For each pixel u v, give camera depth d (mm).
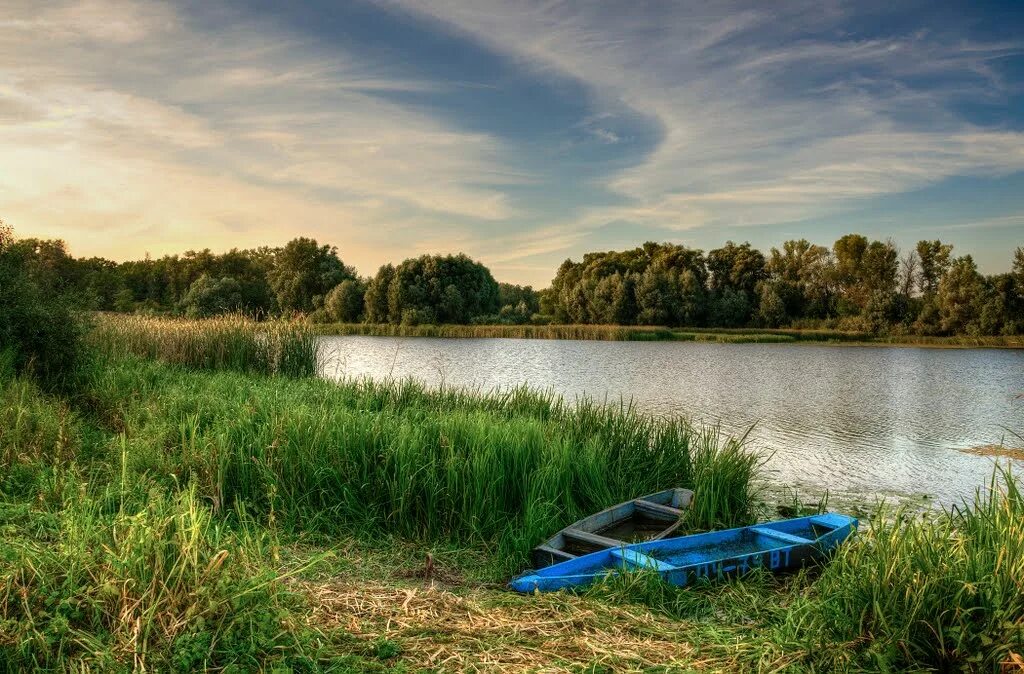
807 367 36125
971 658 4129
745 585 6410
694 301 85062
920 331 71250
